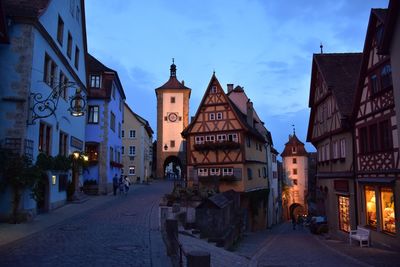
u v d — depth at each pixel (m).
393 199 15.30
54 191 18.61
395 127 15.01
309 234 26.72
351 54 23.62
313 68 25.05
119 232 12.27
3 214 14.04
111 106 30.70
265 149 40.19
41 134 16.81
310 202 46.06
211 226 15.52
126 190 28.72
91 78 29.34
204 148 30.73
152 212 17.73
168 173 69.56
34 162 15.49
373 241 17.03
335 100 20.89
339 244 18.55
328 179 23.48
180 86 60.06
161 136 58.38
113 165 31.22
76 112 16.83
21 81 14.66
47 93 17.05
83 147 25.17
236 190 29.84
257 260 13.06
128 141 51.97
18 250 9.46
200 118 31.70
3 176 13.86
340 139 21.14
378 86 16.61
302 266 11.47
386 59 15.76
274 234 28.56
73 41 22.00
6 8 14.77
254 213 32.78
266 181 39.56
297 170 62.59
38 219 14.97
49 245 10.13
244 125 30.20
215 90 31.41
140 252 9.39
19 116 14.47
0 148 13.93
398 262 12.13
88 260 8.52
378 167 16.56
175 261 7.92
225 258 12.03
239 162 30.06
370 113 17.31
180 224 16.16
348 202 20.36
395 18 14.53
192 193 22.27
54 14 17.88
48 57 17.14
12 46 14.78
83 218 15.57
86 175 28.33
